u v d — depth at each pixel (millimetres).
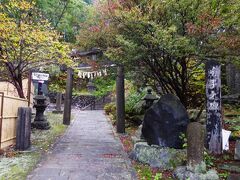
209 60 6484
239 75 11414
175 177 5273
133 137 9695
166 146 6410
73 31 20641
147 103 11016
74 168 6066
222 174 5309
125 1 6637
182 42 5812
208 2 6078
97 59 8547
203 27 5910
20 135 7551
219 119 6430
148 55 6871
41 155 7133
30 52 9523
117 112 11469
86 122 14445
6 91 12703
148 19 6145
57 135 10328
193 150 5184
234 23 6168
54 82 23859
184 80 7816
